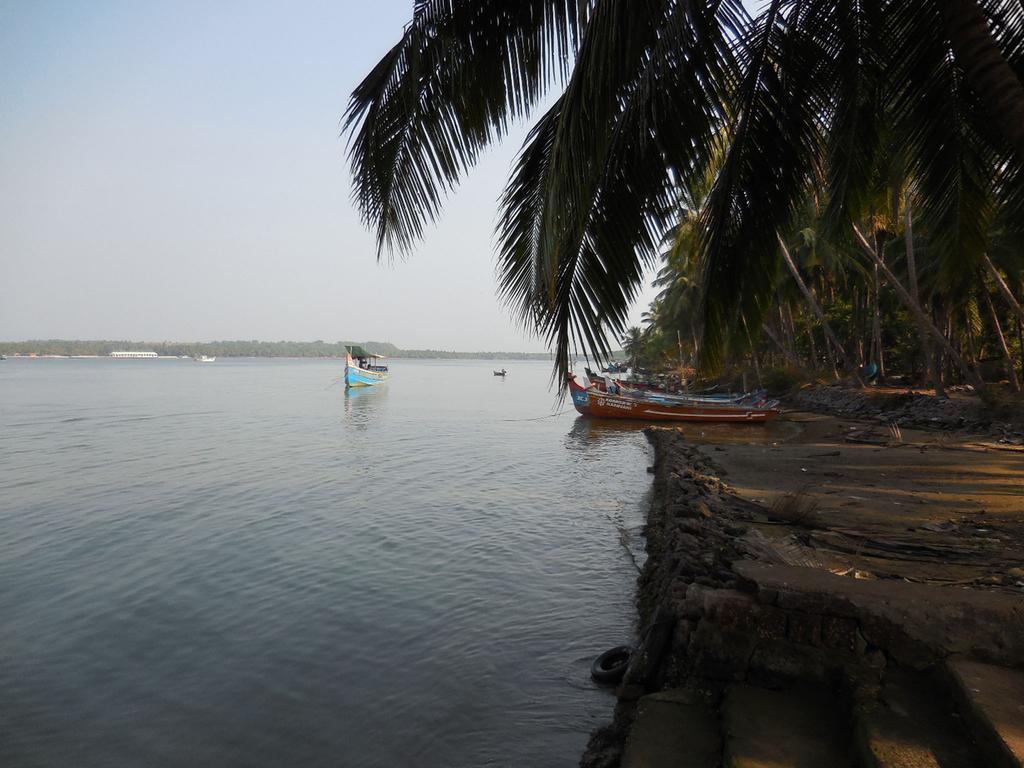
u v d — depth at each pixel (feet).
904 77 20.15
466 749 17.48
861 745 11.21
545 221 15.10
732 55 16.79
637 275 17.30
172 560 34.60
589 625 25.49
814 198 25.16
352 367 199.21
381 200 20.33
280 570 32.89
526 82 19.22
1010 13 19.07
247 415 129.08
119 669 22.56
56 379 287.07
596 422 116.16
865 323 144.97
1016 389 88.38
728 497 38.14
